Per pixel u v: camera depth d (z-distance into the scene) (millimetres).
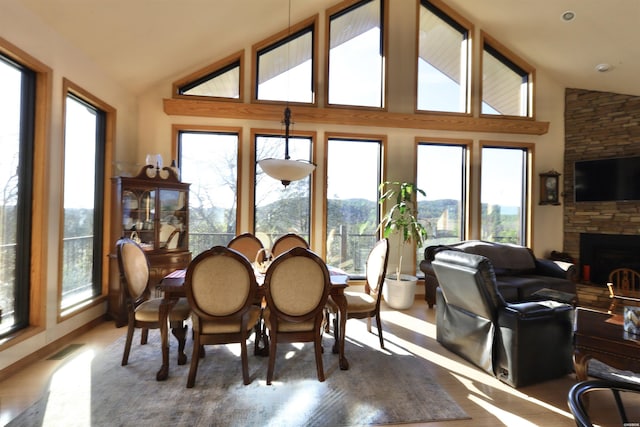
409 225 4223
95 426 1715
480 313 2410
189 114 4125
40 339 2523
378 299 2801
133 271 2510
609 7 3416
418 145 4648
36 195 2545
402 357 2621
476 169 4688
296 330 2221
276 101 4328
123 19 2914
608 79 4398
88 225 3354
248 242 3455
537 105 4824
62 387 2088
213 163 4301
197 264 2084
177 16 3209
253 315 2410
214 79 4316
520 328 2164
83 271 3271
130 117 3943
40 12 2453
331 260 4477
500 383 2244
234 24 3775
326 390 2107
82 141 3244
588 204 4703
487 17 4434
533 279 3680
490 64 4836
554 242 4840
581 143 4785
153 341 2883
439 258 2682
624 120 4500
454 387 2188
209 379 2223
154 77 3973
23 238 2480
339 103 4480
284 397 2018
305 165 2373
